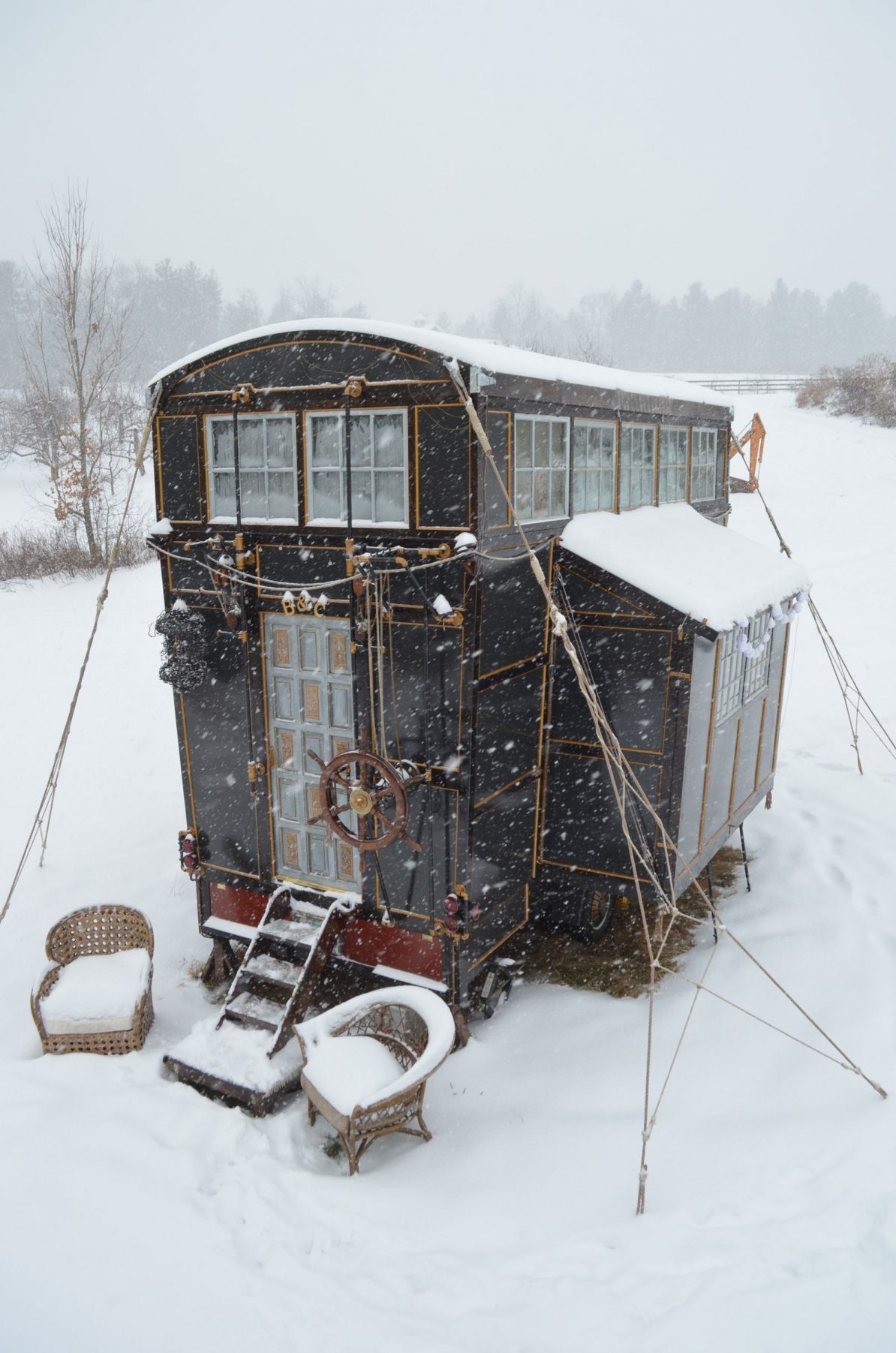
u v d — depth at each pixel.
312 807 7.08
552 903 7.69
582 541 6.94
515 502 6.40
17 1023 6.94
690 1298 4.19
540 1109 5.89
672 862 6.93
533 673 6.91
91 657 15.01
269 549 6.80
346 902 6.92
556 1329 4.07
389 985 6.81
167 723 12.66
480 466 5.79
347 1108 5.29
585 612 7.02
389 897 6.73
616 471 8.13
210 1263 4.55
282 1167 5.36
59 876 9.08
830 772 10.91
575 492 7.39
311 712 6.96
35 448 30.41
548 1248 4.62
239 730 7.18
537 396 6.46
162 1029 6.84
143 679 14.07
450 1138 5.74
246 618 6.93
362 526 6.29
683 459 9.77
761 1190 4.86
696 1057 6.12
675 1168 5.17
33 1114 5.56
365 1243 4.73
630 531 7.72
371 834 6.69
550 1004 7.06
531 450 6.62
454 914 6.39
